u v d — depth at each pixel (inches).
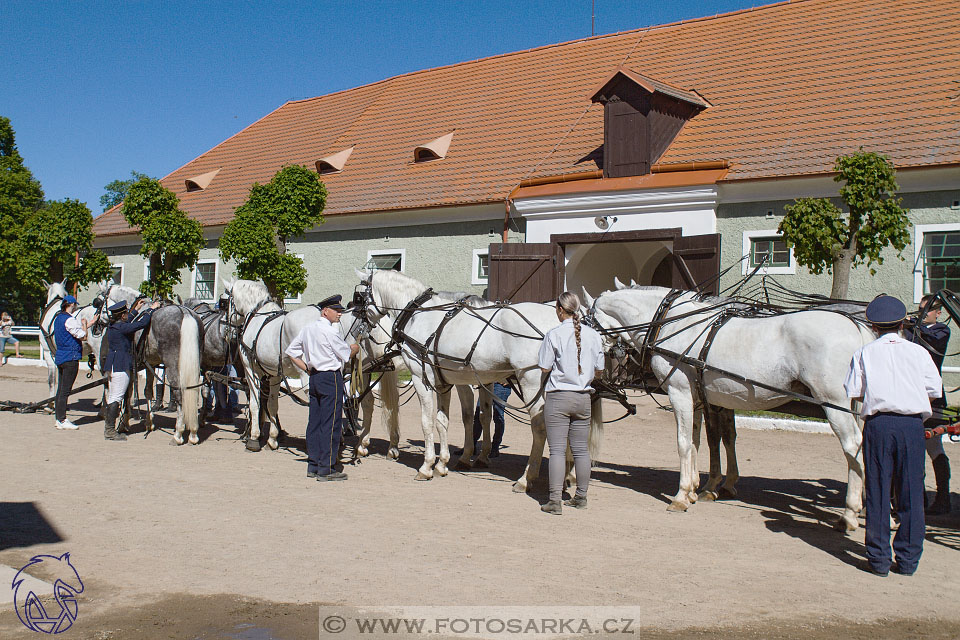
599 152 822.5
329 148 1090.1
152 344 483.5
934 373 235.8
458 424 575.5
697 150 742.5
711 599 211.0
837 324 275.4
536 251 782.5
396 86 1176.8
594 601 207.5
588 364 307.1
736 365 293.9
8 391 725.3
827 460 432.5
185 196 1167.0
